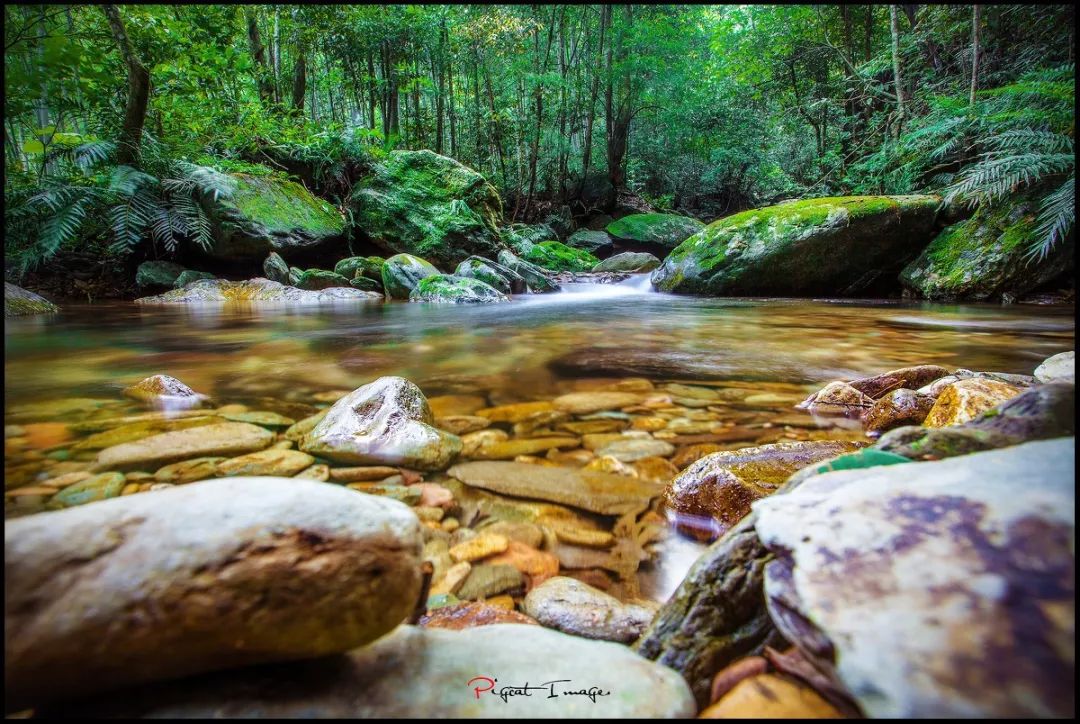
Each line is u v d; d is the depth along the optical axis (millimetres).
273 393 2707
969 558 633
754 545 876
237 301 7633
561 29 15555
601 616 1043
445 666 747
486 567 1258
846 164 11359
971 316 5707
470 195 11102
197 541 677
